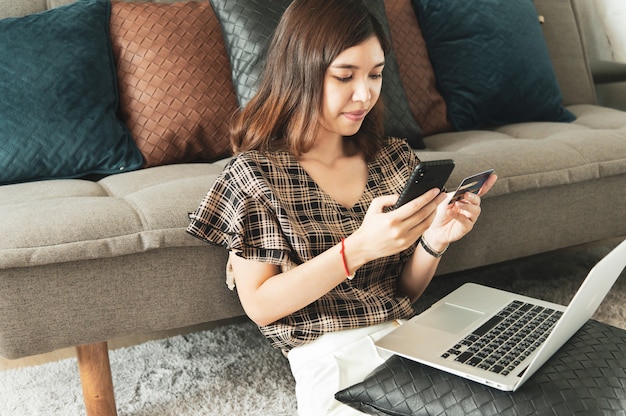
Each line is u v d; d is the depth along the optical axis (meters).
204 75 1.99
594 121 2.31
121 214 1.46
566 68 2.62
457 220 1.29
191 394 1.66
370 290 1.36
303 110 1.26
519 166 1.84
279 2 1.94
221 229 1.29
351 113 1.25
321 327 1.29
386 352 1.29
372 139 1.39
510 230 1.87
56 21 1.91
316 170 1.32
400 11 2.30
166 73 1.96
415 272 1.40
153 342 1.91
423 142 2.12
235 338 1.92
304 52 1.23
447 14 2.30
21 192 1.69
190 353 1.85
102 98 1.90
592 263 2.30
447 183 1.74
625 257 1.20
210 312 1.56
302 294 1.20
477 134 2.19
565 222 1.95
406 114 2.07
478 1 2.32
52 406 1.64
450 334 1.23
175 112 1.95
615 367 1.13
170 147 1.95
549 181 1.86
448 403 1.09
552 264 2.29
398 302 1.35
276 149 1.31
